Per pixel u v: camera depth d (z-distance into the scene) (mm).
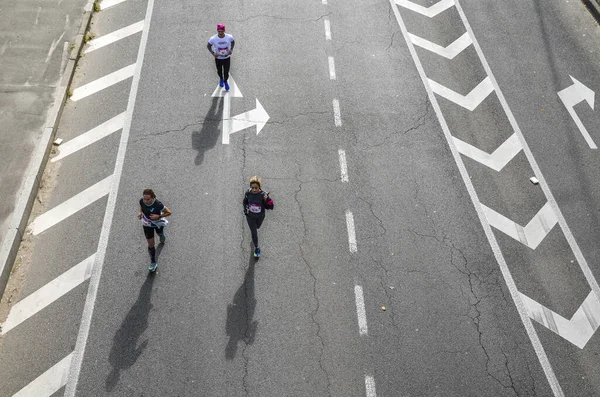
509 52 18016
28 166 13977
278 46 17547
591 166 15273
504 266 13164
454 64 17547
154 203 11555
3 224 12898
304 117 15711
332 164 14711
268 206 11906
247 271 12672
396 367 11531
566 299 12742
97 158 14492
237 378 11195
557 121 16234
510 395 11367
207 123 15383
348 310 12227
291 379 11242
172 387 11039
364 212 13836
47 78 15922
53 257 12680
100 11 18281
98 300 12086
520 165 15133
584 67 17766
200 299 12211
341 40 17906
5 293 12102
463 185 14570
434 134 15617
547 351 11961
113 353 11391
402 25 18594
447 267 13047
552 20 19125
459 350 11836
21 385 10961
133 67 16672
